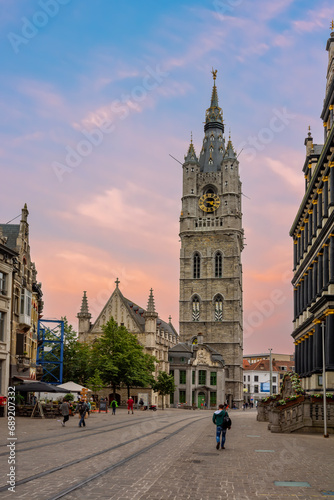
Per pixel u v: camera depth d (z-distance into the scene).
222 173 164.75
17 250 55.06
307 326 51.31
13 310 53.03
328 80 52.44
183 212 164.12
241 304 165.62
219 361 140.88
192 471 17.08
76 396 74.81
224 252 159.00
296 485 15.09
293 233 63.19
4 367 49.53
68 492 13.02
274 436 32.56
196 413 86.38
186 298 158.38
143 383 94.38
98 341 100.62
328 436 32.50
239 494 13.66
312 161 57.66
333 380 39.47
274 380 191.75
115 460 18.97
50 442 25.28
